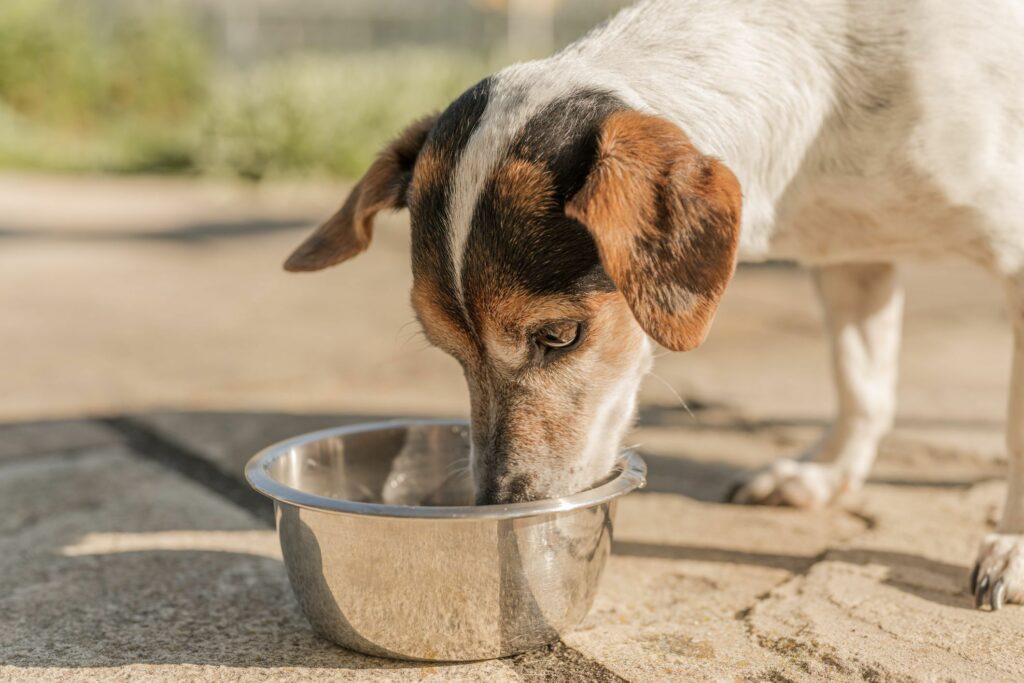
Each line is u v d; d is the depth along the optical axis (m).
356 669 0.70
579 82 0.74
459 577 0.69
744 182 0.78
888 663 0.70
